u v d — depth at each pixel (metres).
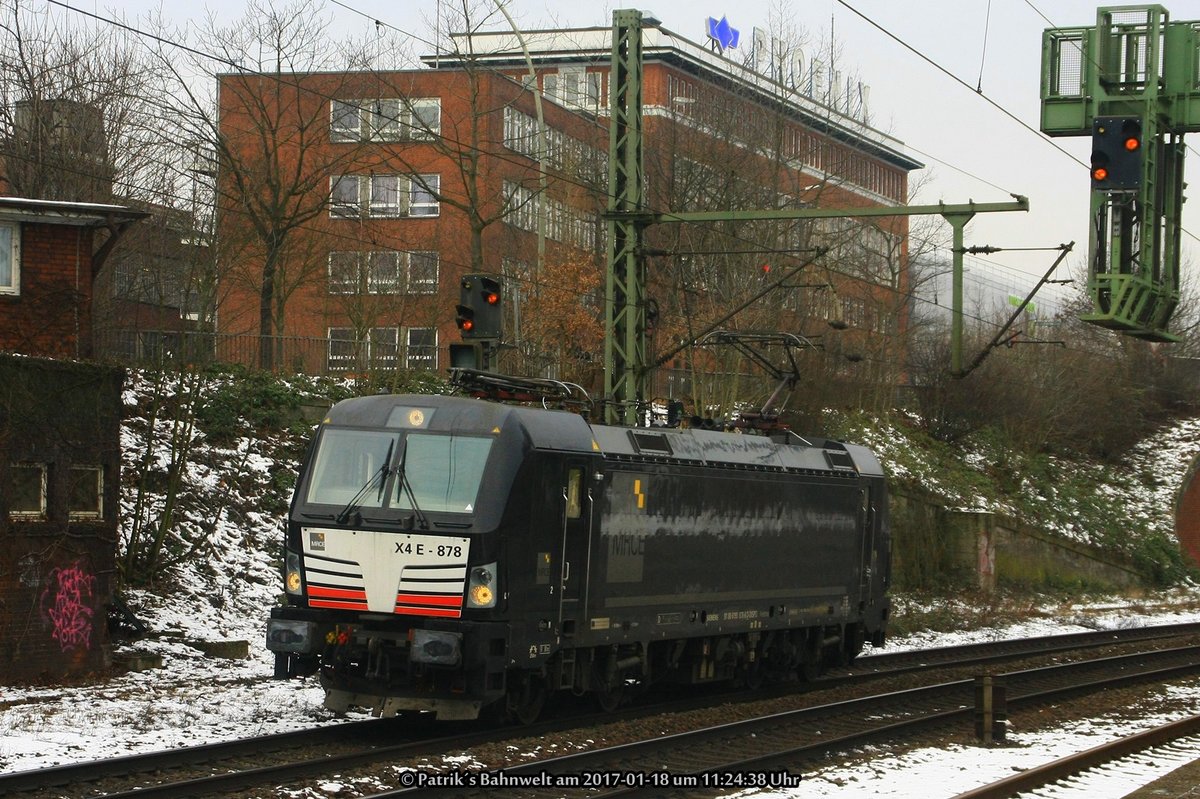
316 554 16.70
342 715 17.45
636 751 15.46
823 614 24.45
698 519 20.77
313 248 43.97
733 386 40.28
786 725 18.47
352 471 16.91
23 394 19.64
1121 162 20.75
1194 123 22.06
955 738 18.06
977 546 46.88
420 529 16.34
